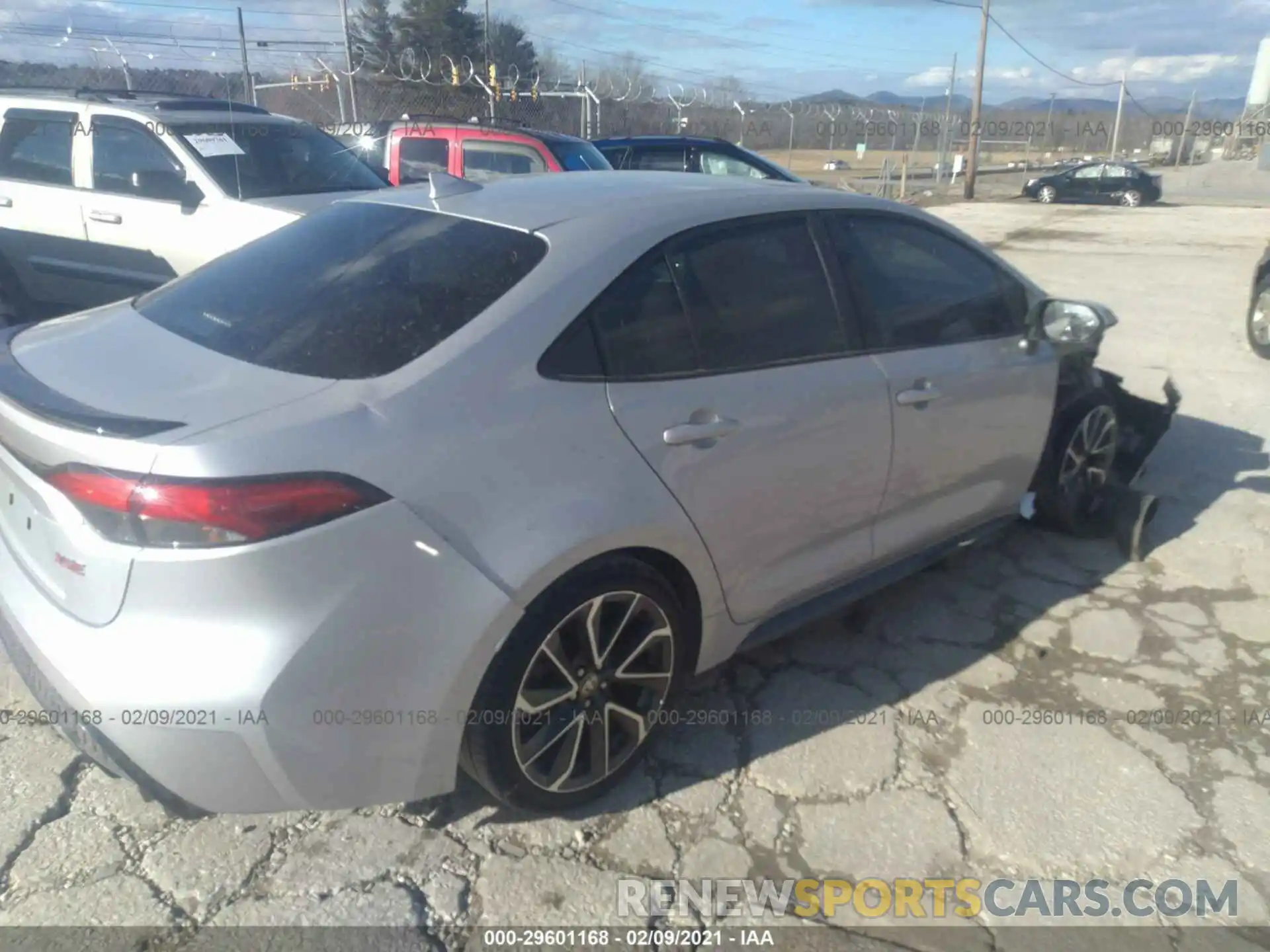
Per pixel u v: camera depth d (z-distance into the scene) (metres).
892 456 3.30
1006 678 3.45
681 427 2.67
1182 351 8.39
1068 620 3.84
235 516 2.04
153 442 2.06
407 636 2.22
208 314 2.77
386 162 9.55
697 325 2.83
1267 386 7.28
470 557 2.28
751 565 2.96
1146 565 4.31
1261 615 3.89
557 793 2.64
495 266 2.65
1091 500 4.55
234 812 2.25
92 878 2.48
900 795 2.85
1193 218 23.02
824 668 3.48
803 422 2.97
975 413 3.61
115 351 2.61
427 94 16.11
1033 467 4.05
